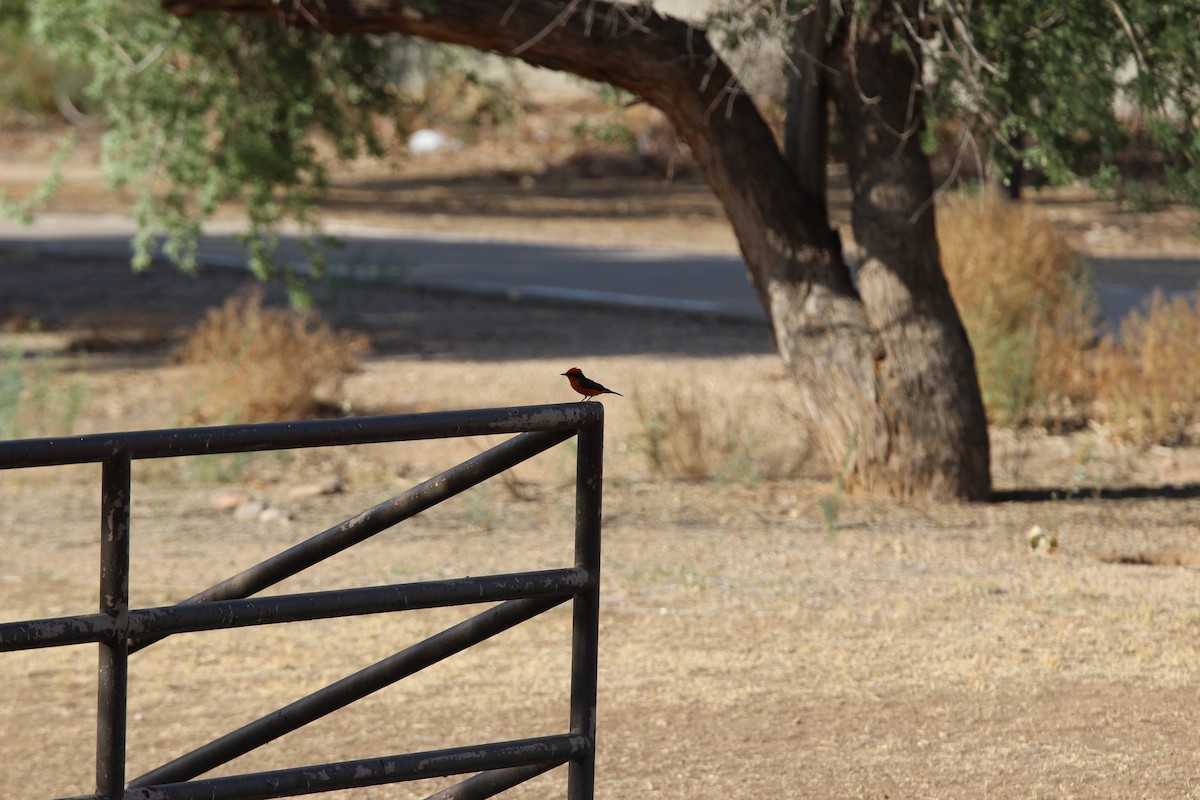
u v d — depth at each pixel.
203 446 8.57
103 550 8.49
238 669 19.94
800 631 20.81
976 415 29.61
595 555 9.60
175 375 45.91
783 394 43.75
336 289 62.06
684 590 23.23
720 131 28.42
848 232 73.31
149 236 39.41
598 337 55.94
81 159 120.62
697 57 27.67
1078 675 18.36
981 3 26.14
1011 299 44.06
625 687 18.42
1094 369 43.78
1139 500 30.14
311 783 9.06
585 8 27.00
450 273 72.38
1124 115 28.73
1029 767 15.12
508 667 19.69
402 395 44.00
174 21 35.06
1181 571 24.00
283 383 40.09
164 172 39.94
